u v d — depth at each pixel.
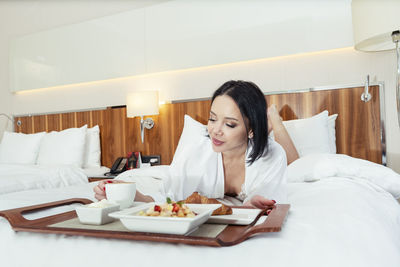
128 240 0.68
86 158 2.93
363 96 2.20
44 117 3.29
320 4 2.30
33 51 3.37
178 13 2.73
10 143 3.06
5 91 3.58
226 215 0.76
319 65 2.34
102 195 0.95
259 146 1.03
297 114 2.35
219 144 1.02
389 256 0.70
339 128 2.25
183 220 0.60
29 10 3.48
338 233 0.70
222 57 2.57
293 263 0.56
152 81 2.87
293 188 1.45
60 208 1.00
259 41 2.46
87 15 3.19
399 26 1.79
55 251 0.68
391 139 2.17
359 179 1.57
